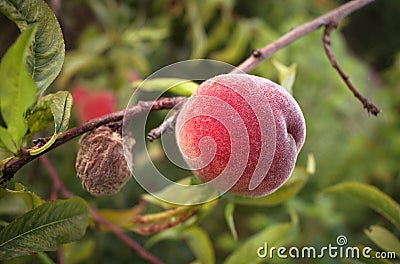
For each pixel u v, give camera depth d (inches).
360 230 38.3
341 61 36.5
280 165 14.2
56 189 21.8
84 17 32.3
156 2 33.3
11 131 13.5
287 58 33.9
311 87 36.0
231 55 32.4
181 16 34.6
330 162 37.4
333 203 37.4
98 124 14.8
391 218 18.5
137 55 31.4
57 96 14.7
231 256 20.5
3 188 15.5
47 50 14.6
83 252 26.0
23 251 15.1
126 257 32.6
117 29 31.5
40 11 14.5
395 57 44.9
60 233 15.3
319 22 18.5
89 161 14.7
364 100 18.0
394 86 40.7
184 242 37.2
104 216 20.4
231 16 33.5
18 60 12.7
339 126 37.7
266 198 18.8
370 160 38.0
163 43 36.0
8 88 13.0
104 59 31.1
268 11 36.6
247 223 40.5
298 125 14.6
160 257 35.1
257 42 33.2
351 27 51.4
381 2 49.6
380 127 39.4
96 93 28.2
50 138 14.7
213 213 39.8
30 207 16.5
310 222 35.4
